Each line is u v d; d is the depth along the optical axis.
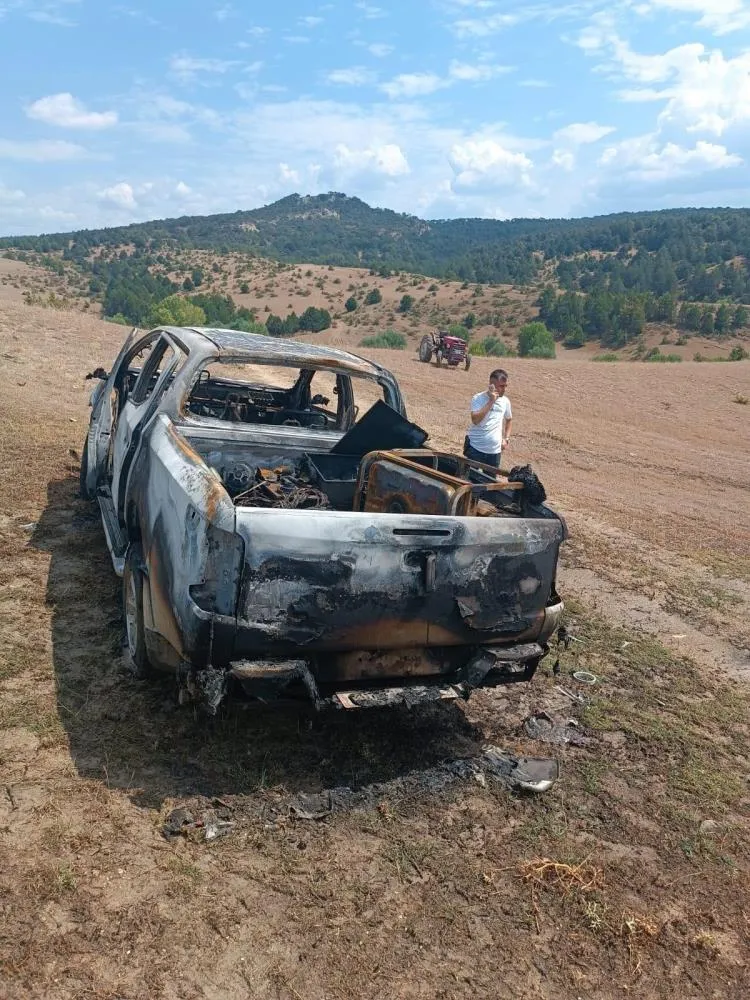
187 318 72.19
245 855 3.03
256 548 3.15
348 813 3.38
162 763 3.52
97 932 2.56
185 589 3.26
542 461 14.84
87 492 6.64
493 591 3.65
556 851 3.34
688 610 6.64
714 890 3.25
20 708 3.73
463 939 2.79
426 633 3.55
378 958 2.65
